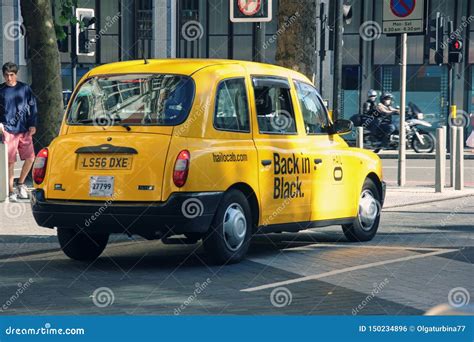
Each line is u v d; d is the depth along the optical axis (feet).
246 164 31.71
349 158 37.11
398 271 30.71
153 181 29.94
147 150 30.12
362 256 33.96
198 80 31.24
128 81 31.81
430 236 39.91
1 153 49.24
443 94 120.98
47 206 31.12
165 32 122.01
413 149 103.04
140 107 31.12
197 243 37.63
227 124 31.60
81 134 31.37
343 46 124.16
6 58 119.55
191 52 124.06
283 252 34.91
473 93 120.88
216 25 124.26
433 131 120.57
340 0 77.05
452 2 122.11
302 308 24.80
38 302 25.52
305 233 40.91
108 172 30.45
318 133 36.01
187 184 29.84
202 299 25.94
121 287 27.73
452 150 63.36
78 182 30.83
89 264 32.17
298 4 55.57
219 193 30.60
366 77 123.75
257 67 33.81
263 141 32.76
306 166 34.45
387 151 104.53
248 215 31.94
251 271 30.50
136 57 122.62
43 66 56.80
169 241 33.76
